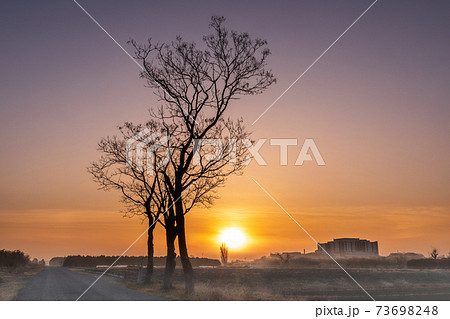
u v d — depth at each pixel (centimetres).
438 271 9775
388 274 8644
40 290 3278
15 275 7338
